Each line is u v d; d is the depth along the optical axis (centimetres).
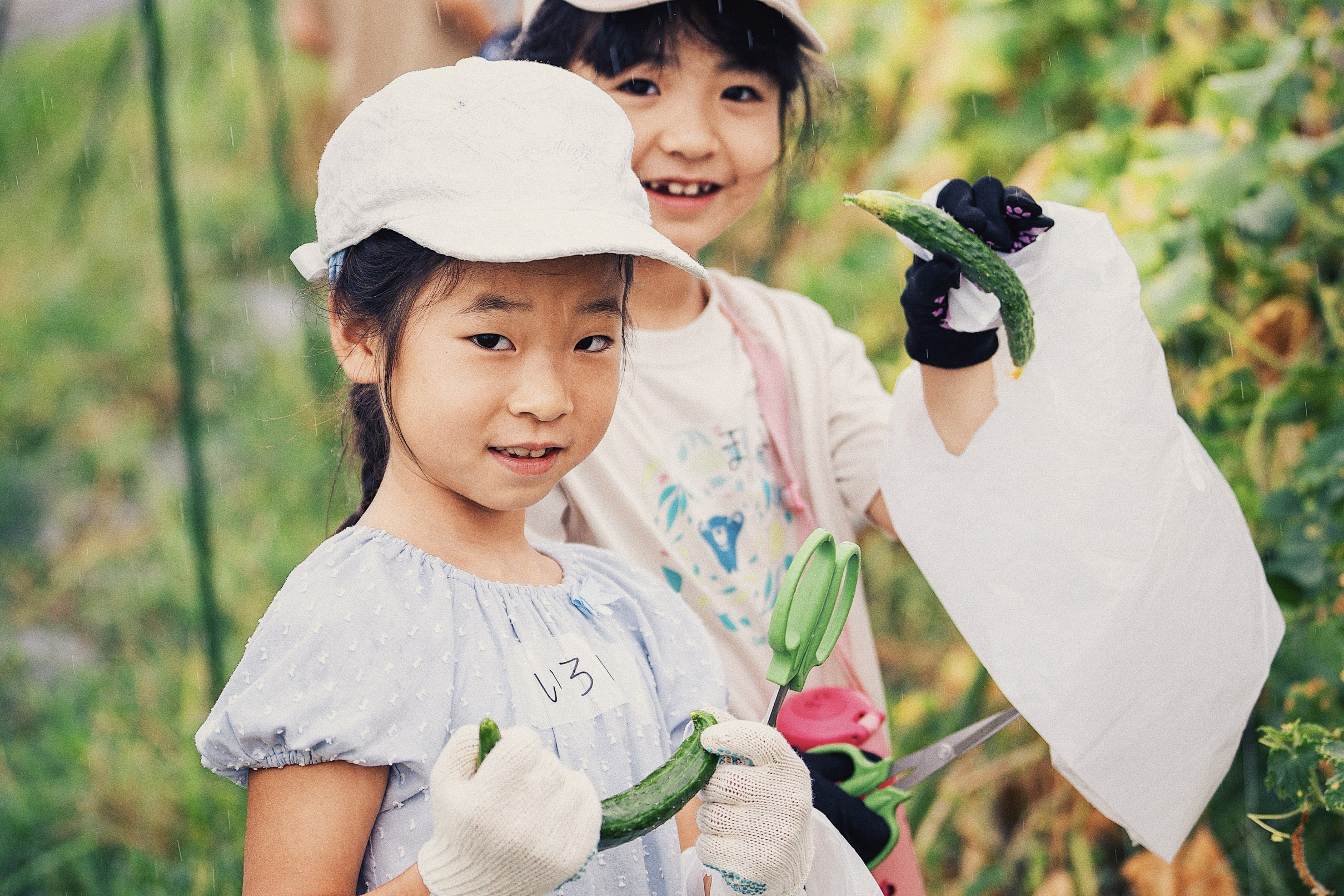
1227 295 178
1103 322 127
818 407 149
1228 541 128
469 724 104
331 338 114
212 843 198
